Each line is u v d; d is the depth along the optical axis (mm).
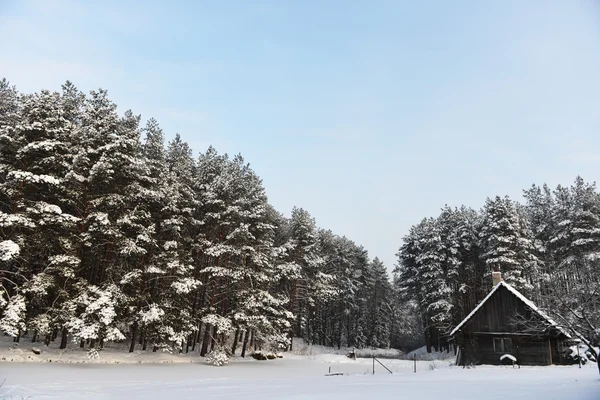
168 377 21219
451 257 52500
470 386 14734
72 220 24859
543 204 59625
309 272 52000
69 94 33469
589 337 20891
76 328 23188
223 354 31094
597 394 11086
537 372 22406
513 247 45375
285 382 18828
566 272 41750
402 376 21875
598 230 44000
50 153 25984
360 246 76000
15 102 30484
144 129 35688
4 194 24719
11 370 19078
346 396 12250
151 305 28281
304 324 61938
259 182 46000
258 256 36344
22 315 22484
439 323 49406
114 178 28594
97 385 16531
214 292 35000
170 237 32406
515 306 31562
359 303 70875
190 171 38656
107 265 29391
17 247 21422
